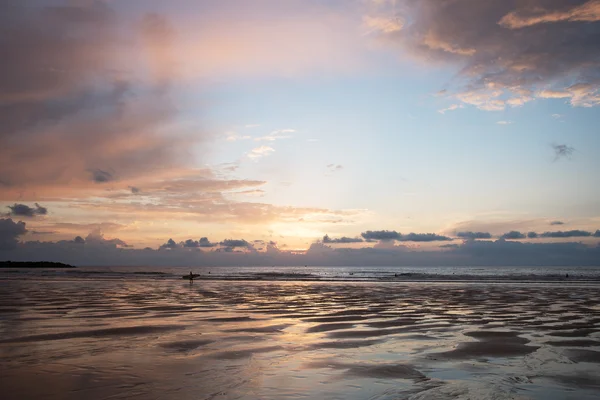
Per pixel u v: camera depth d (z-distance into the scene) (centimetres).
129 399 660
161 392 695
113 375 802
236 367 867
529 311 1948
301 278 6700
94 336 1240
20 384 743
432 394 686
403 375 808
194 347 1080
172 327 1416
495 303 2356
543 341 1180
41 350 1036
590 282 5141
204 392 695
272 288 3822
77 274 8112
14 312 1823
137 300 2456
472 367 875
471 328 1420
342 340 1188
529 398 671
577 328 1422
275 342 1153
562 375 815
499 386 734
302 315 1772
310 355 986
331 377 790
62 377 787
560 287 4009
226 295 2909
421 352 1024
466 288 3838
